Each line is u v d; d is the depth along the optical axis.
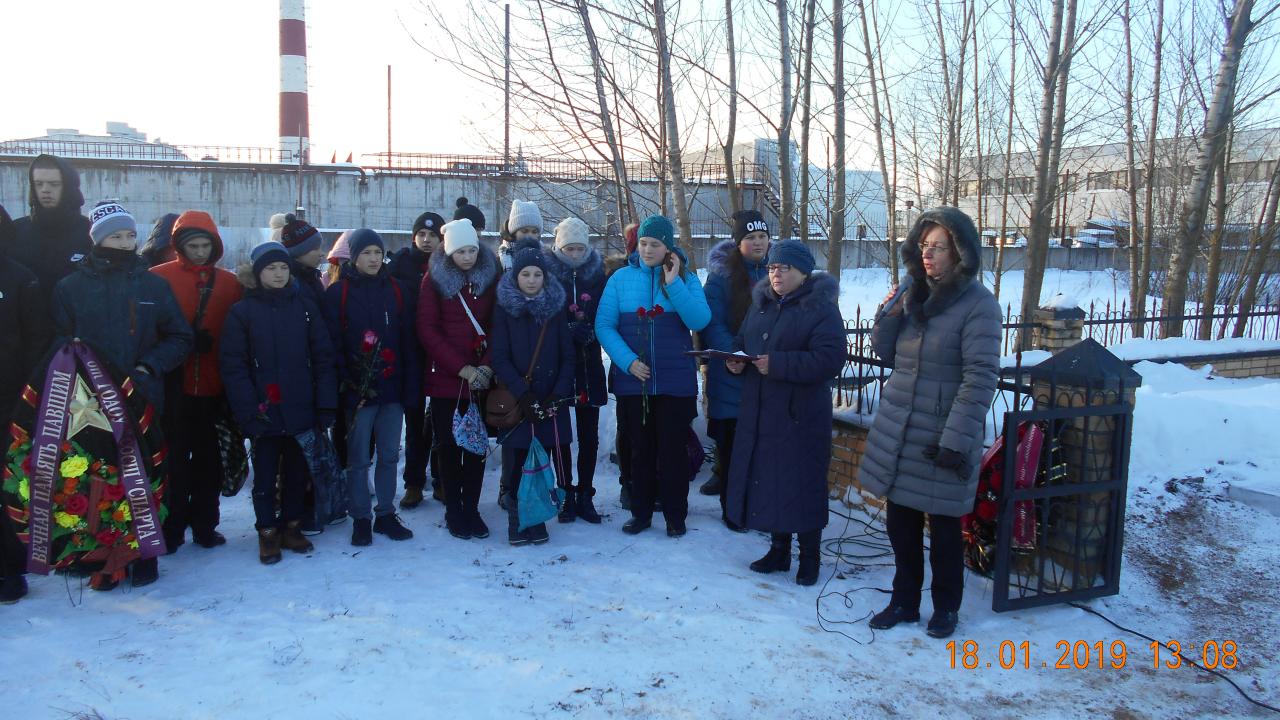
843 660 3.47
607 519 5.38
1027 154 13.73
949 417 3.49
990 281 25.44
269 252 4.40
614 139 7.79
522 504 4.74
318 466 4.65
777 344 4.19
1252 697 3.24
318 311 4.66
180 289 4.55
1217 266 12.02
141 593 4.09
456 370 4.80
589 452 5.33
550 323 4.87
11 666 3.32
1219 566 4.32
